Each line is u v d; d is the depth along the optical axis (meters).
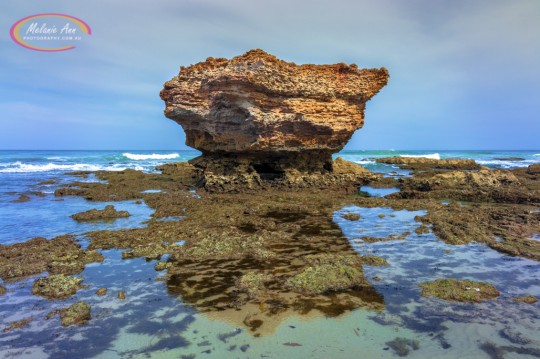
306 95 24.64
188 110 26.80
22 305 8.52
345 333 7.23
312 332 7.28
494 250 12.47
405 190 26.45
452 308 8.27
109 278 10.10
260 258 11.55
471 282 9.54
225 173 27.28
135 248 12.47
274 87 23.20
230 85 23.03
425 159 64.38
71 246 12.91
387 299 8.73
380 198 23.20
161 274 10.35
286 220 17.05
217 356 6.50
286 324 7.60
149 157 89.19
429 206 20.28
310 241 13.54
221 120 25.64
